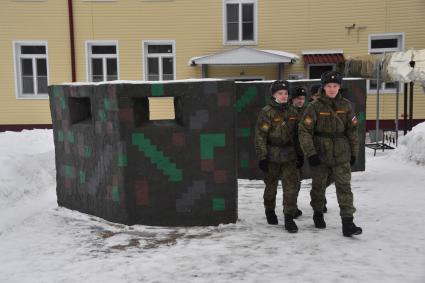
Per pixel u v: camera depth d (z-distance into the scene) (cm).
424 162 845
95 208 545
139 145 493
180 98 493
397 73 1066
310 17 1720
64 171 596
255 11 1734
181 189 497
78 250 429
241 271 365
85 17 1747
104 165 519
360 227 472
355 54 1717
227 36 1767
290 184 471
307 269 365
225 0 1741
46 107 1780
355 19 1705
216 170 494
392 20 1689
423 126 953
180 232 479
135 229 491
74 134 566
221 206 498
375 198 621
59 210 586
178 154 493
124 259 400
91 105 527
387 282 337
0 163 699
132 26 1748
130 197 499
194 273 363
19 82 1777
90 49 1770
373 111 1691
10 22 1747
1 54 1758
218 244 433
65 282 354
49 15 1748
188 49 1756
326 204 595
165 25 1747
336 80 438
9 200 624
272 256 397
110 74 1789
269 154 470
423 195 627
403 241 432
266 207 504
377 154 1077
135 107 493
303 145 441
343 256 393
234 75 1741
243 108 769
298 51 1734
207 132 489
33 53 1781
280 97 464
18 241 462
